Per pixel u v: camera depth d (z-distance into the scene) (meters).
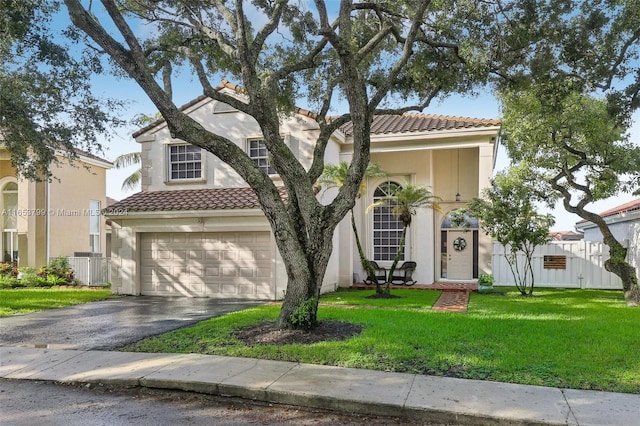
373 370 6.58
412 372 6.48
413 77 11.33
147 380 6.31
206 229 15.29
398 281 18.45
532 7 9.48
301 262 8.72
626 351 7.33
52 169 21.38
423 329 8.90
